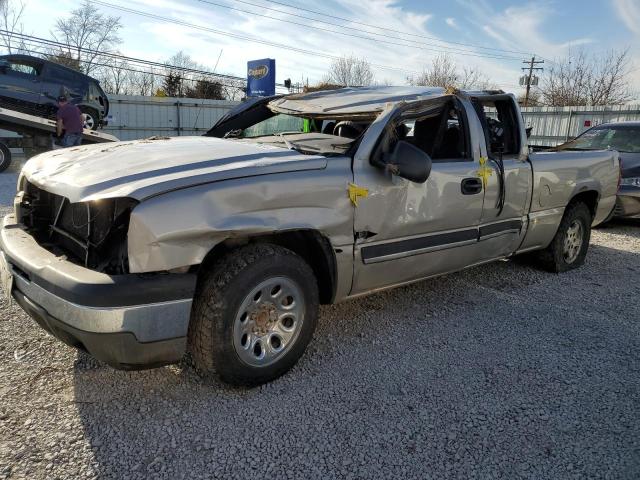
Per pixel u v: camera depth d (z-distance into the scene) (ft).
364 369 11.07
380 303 14.99
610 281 18.06
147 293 8.35
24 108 49.88
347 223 10.92
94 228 9.11
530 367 11.44
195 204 8.76
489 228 14.52
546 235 17.13
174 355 8.85
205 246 8.89
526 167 15.47
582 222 18.79
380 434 8.86
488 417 9.47
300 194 10.03
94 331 8.13
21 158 53.16
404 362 11.46
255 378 9.94
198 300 9.37
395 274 12.35
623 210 26.73
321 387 10.29
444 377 10.86
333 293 11.34
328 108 12.76
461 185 13.20
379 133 11.41
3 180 36.96
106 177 9.14
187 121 83.71
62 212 10.38
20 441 8.25
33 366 10.54
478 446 8.64
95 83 54.85
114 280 8.25
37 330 12.12
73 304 8.14
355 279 11.49
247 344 9.81
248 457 8.17
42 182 10.02
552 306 15.31
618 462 8.34
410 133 14.10
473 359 11.72
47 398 9.46
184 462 8.00
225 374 9.56
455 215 13.20
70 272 8.47
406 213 12.00
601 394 10.39
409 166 10.77
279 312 10.23
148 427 8.79
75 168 10.11
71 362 10.77
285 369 10.46
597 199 18.99
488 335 13.07
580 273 18.88
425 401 9.93
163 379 10.28
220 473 7.80
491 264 19.53
